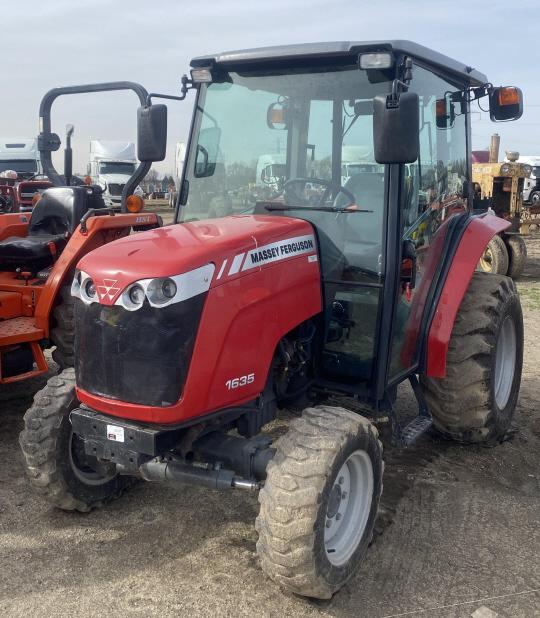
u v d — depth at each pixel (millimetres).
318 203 3586
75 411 3039
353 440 2930
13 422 4961
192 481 3006
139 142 3703
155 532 3492
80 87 5078
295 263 3260
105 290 2818
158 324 2744
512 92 4453
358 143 3484
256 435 3303
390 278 3434
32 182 13570
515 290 4672
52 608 2889
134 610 2879
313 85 3570
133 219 5652
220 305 2846
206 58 3742
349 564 3018
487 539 3484
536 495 3975
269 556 2787
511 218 11172
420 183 3809
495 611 2926
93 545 3369
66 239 5672
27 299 5176
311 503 2717
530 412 5270
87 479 3588
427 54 3650
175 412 2777
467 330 4160
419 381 4340
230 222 3328
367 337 3557
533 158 24438
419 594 3039
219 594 2998
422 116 3811
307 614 2887
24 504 3760
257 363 3057
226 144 3816
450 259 4180
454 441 4645
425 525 3602
